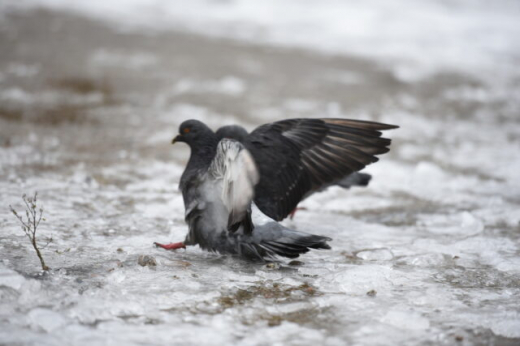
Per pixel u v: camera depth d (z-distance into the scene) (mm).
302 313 6363
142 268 7434
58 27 36375
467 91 26922
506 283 7574
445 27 44375
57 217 9555
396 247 9062
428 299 6824
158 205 10750
